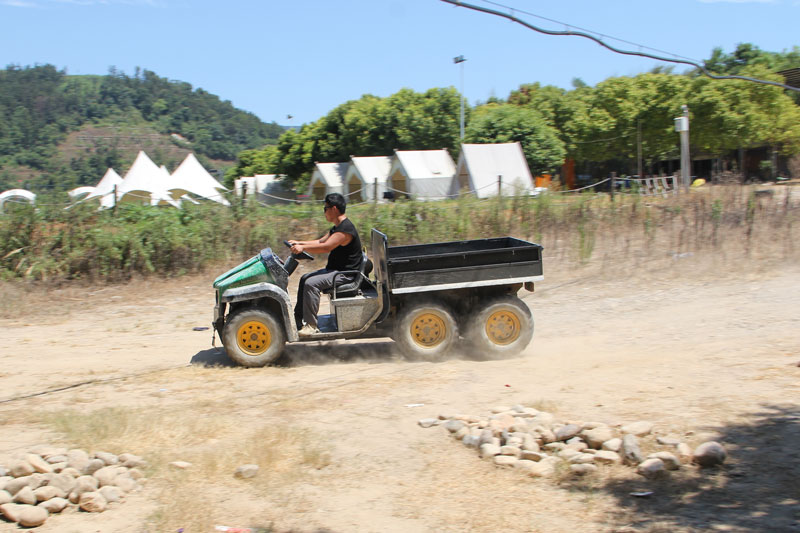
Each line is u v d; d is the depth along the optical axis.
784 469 4.85
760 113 47.91
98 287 14.30
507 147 37.09
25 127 157.50
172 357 9.08
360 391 7.21
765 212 16.94
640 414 6.07
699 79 48.72
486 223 17.47
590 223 17.50
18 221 14.81
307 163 55.50
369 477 5.14
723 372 7.21
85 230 15.18
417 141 50.25
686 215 17.64
